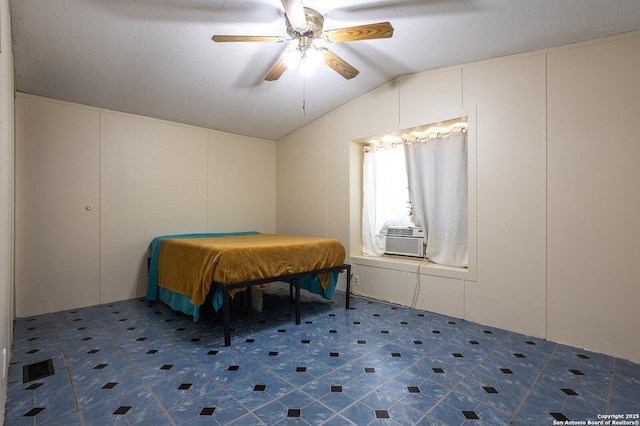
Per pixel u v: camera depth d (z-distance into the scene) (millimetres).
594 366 2389
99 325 3197
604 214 2609
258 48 3025
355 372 2301
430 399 1969
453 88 3445
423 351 2648
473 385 2127
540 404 1920
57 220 3562
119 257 4008
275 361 2471
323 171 4805
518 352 2627
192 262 3213
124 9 2406
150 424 1726
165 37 2760
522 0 2322
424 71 3654
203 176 4762
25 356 2508
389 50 3168
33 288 3434
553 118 2846
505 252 3121
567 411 1854
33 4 2289
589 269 2676
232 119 4582
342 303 4059
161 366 2377
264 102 4180
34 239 3428
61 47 2766
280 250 3281
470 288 3367
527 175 2984
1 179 1597
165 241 3816
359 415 1812
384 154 4461
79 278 3721
